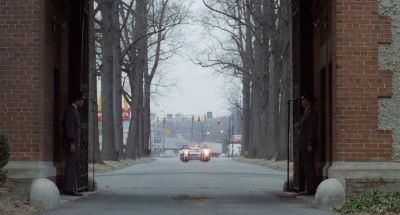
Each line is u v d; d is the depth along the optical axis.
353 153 14.32
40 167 14.12
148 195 18.25
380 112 14.41
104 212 13.06
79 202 15.38
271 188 21.89
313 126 16.78
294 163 18.81
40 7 14.41
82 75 18.02
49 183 13.76
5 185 13.87
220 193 19.25
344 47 14.42
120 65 52.44
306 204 15.29
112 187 22.17
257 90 65.94
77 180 17.03
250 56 64.50
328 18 16.08
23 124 14.24
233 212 13.29
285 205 15.09
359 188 14.16
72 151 16.14
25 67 14.30
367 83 14.41
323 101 17.45
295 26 19.50
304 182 18.06
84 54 18.30
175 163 65.94
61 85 17.28
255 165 54.62
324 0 16.53
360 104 14.38
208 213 13.05
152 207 14.35
